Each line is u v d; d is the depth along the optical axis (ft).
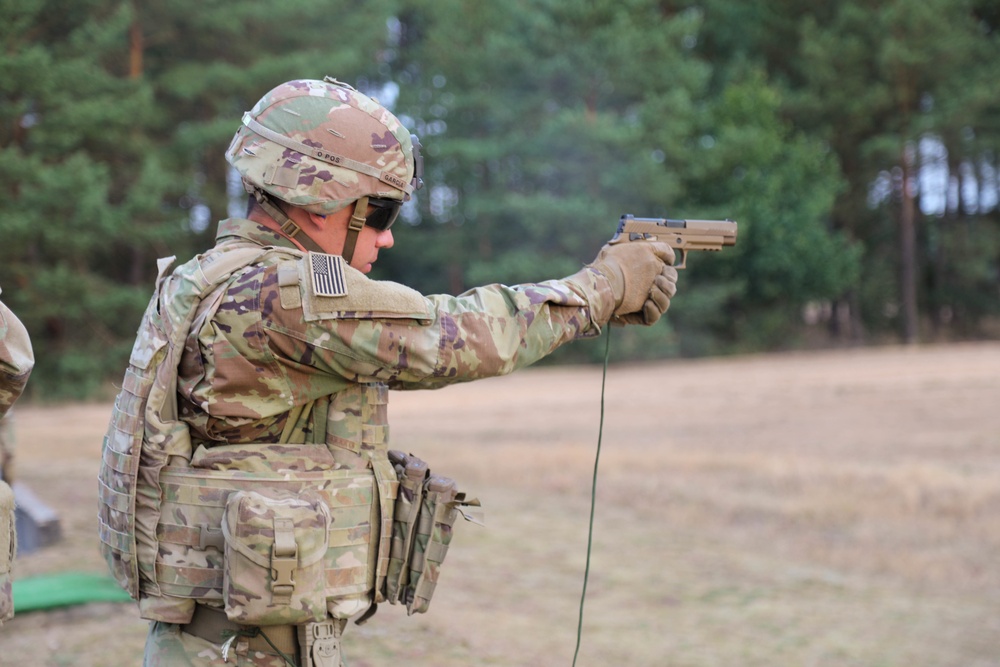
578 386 97.71
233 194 130.00
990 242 188.85
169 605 8.14
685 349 155.12
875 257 197.16
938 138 173.58
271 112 8.48
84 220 101.50
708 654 21.06
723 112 159.33
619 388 92.99
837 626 23.43
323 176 8.34
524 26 145.69
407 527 8.80
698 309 151.84
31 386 104.88
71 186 99.66
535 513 35.73
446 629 21.26
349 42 131.54
